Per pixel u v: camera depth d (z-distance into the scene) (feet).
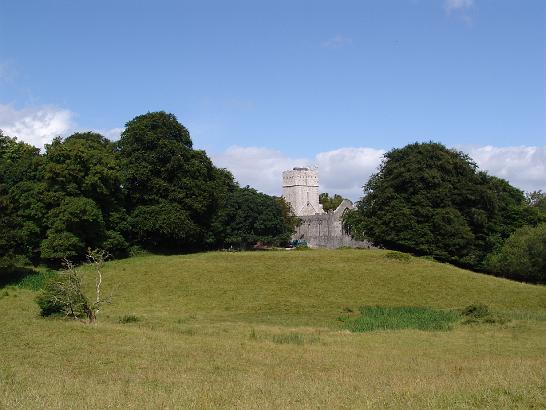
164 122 248.11
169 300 172.14
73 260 217.56
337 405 50.93
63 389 59.41
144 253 239.91
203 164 258.16
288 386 61.26
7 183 232.32
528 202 395.96
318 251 241.35
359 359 84.64
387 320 138.41
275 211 359.66
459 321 137.28
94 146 240.73
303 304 169.17
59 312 128.06
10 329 98.53
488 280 203.51
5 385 61.00
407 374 70.23
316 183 538.88
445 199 250.16
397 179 256.32
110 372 70.23
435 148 263.49
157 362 77.77
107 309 156.66
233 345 94.48
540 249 218.38
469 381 61.36
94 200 224.94
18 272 202.80
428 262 221.87
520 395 53.67
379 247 276.62
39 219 218.59
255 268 205.57
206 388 59.77
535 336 113.60
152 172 240.94
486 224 258.16
